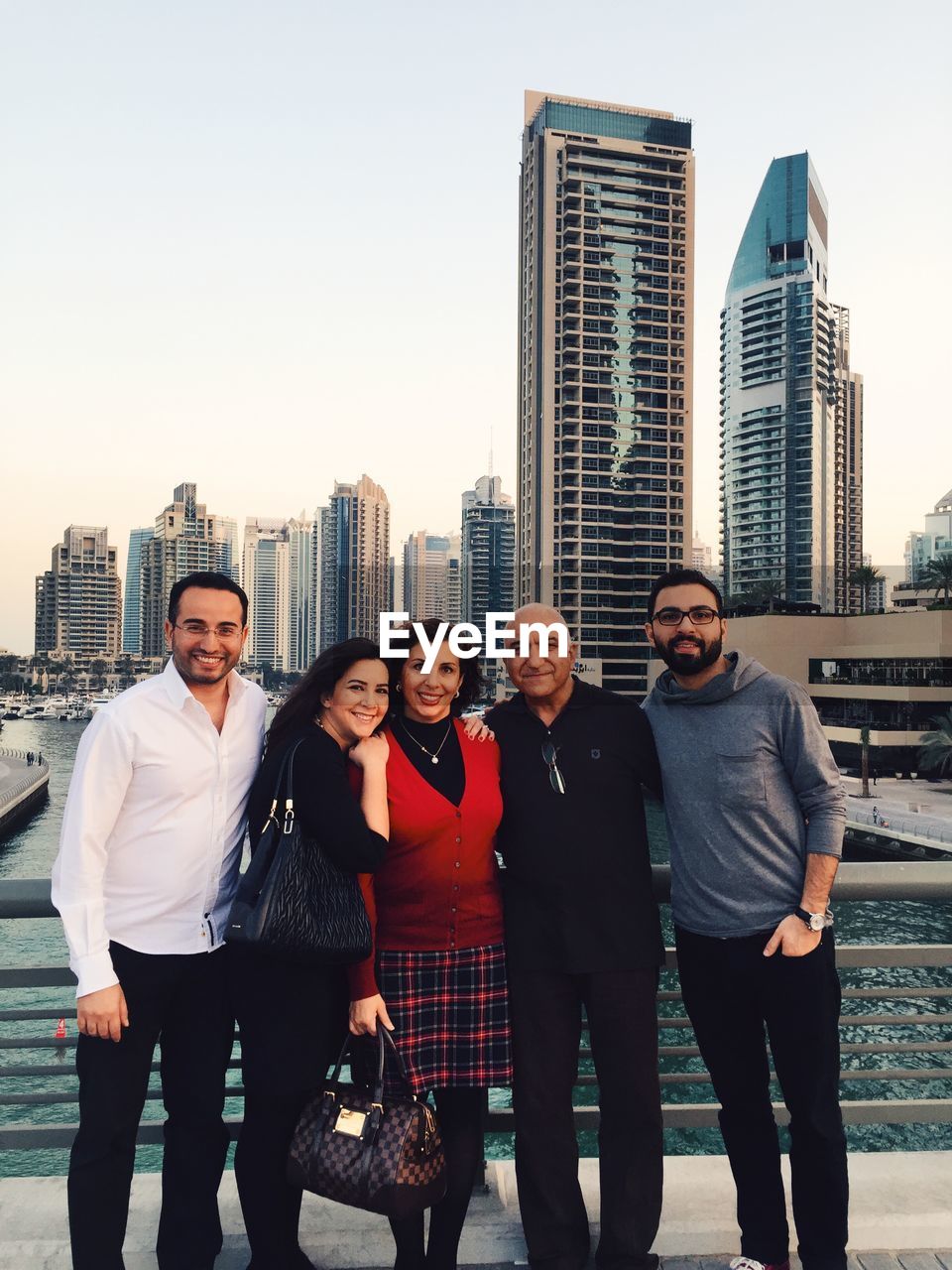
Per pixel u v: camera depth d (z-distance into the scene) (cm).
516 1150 240
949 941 2091
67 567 17038
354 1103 215
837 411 15575
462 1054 232
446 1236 230
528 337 9812
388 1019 219
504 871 248
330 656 227
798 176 14962
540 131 9644
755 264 14988
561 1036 240
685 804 241
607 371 9400
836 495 15162
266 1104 215
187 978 225
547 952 237
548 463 9169
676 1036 1688
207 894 225
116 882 222
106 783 215
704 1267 243
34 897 257
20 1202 263
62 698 13712
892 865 273
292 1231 231
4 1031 2223
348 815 209
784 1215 243
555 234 9500
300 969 215
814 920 224
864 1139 1566
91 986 206
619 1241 233
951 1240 248
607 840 239
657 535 9106
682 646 238
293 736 222
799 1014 229
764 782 234
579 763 242
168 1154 230
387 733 235
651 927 243
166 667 232
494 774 238
